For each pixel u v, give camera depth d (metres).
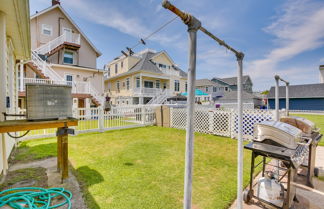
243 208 2.06
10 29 3.40
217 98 27.53
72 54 14.54
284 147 1.91
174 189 2.42
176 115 7.89
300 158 1.90
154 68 18.84
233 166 3.34
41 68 10.87
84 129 6.92
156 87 20.36
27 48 4.46
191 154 1.21
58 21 14.17
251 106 18.81
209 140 5.57
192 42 1.17
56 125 2.59
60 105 2.66
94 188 2.43
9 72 4.07
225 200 2.18
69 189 2.40
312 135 2.69
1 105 2.89
